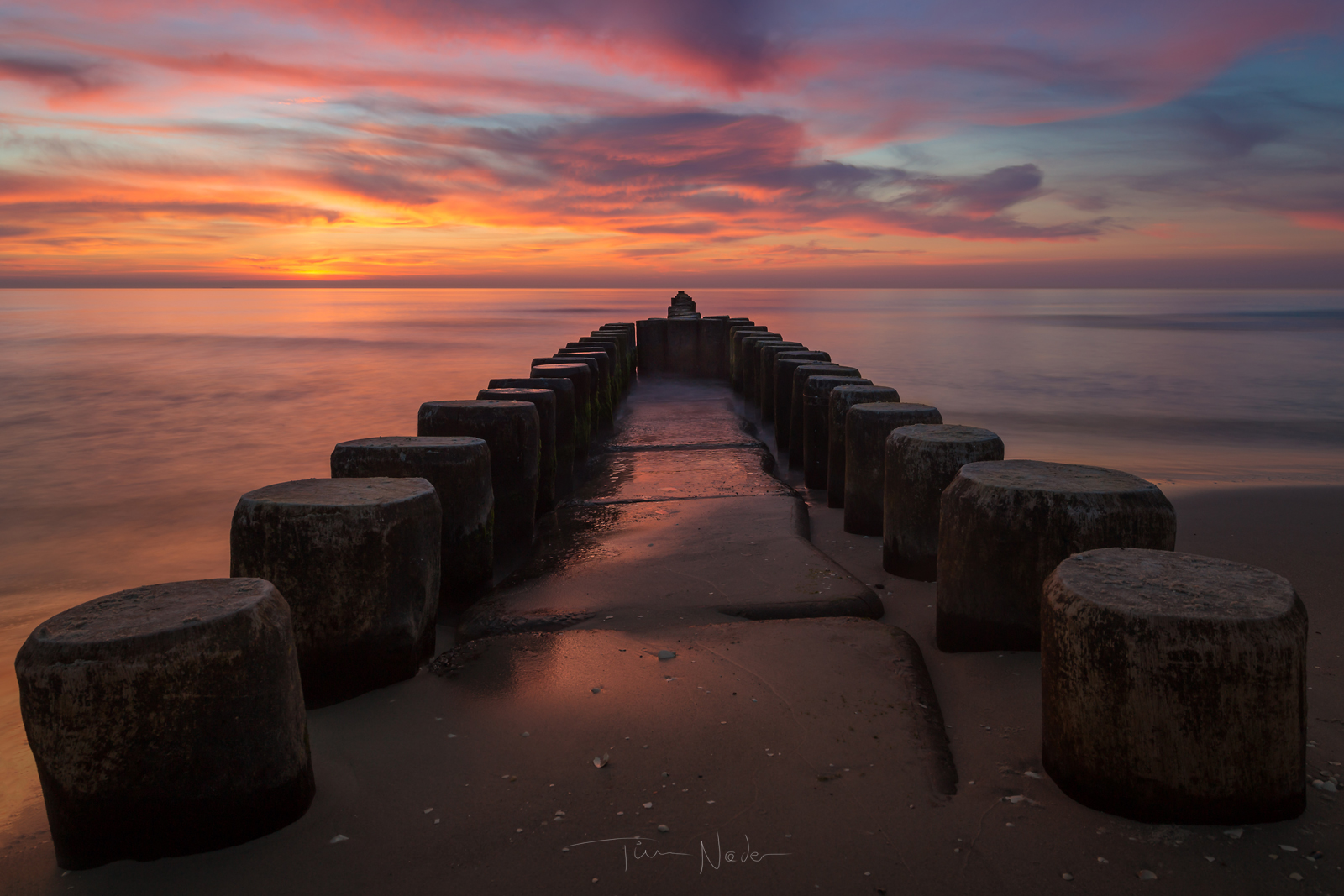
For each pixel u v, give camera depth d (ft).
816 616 14.32
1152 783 8.32
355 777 9.75
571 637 13.09
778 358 34.22
